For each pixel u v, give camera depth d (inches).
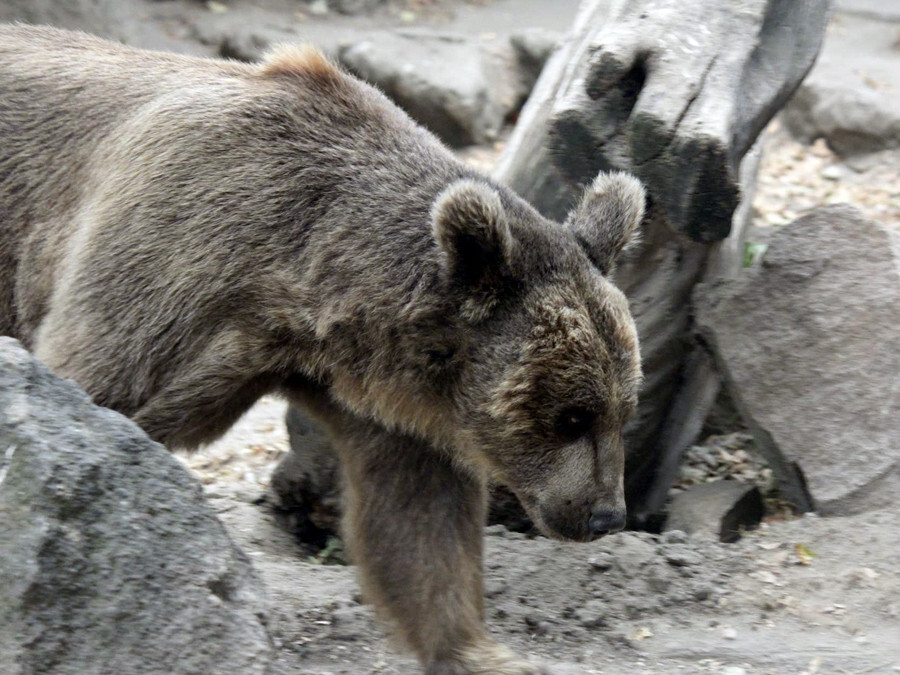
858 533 457.7
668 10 467.2
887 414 488.4
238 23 1170.6
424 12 1270.9
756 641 404.5
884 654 387.5
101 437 288.8
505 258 348.8
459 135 1072.8
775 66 486.3
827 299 507.8
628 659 400.2
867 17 1243.2
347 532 406.9
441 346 361.1
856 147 992.2
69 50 433.1
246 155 379.9
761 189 939.3
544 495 361.1
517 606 438.3
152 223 372.5
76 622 271.7
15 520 271.7
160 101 397.7
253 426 674.8
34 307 411.8
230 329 365.7
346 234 369.7
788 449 501.7
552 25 1248.8
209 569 286.4
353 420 398.3
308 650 396.5
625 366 354.9
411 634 384.8
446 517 391.9
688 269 519.8
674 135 435.2
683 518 522.9
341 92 402.0
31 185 412.5
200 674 277.0
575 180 469.7
